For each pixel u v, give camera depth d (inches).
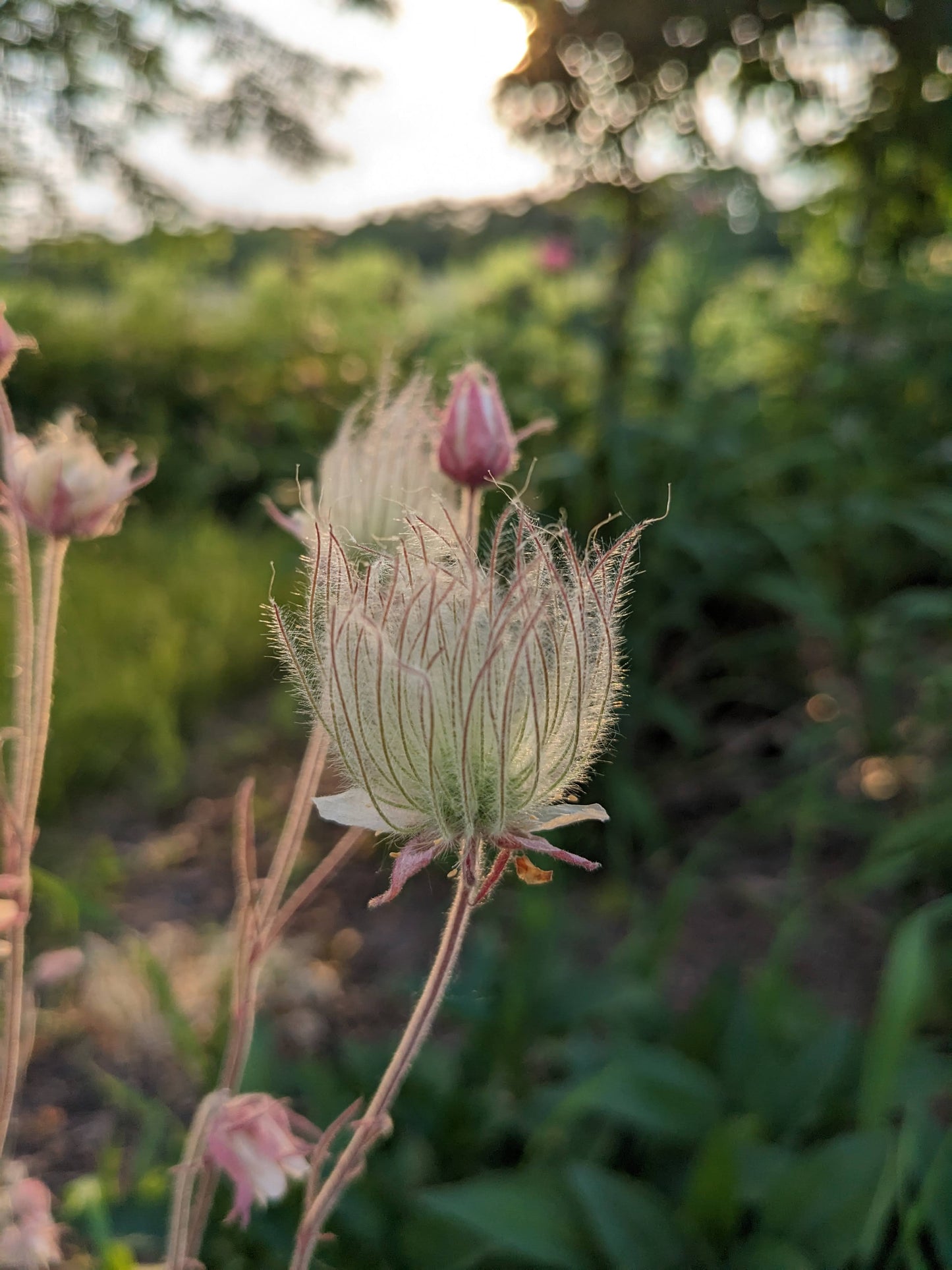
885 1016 9.9
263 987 15.4
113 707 22.5
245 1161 6.1
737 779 20.6
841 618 21.2
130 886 18.2
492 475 6.8
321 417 34.4
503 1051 11.9
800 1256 9.0
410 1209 10.0
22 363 38.7
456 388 6.8
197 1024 14.2
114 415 39.2
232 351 40.5
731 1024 12.0
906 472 23.3
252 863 7.0
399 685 5.9
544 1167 10.6
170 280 42.9
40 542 27.1
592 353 27.5
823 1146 10.7
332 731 6.0
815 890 17.5
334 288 43.9
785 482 26.0
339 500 7.0
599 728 6.1
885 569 22.9
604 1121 11.2
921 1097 10.5
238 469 37.5
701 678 23.1
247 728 24.4
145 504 36.5
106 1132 12.7
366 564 6.5
